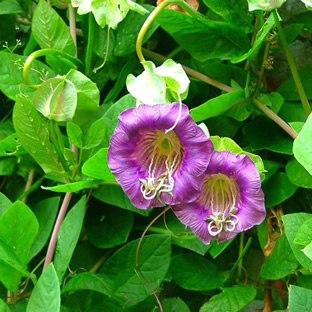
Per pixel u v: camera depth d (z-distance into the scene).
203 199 0.22
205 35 0.29
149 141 0.22
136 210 0.29
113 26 0.25
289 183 0.29
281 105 0.29
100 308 0.29
